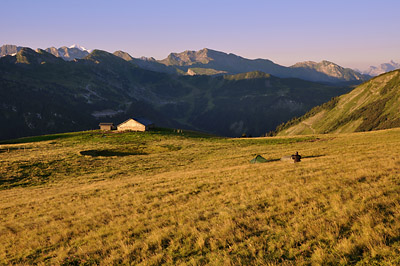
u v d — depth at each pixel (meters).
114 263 9.77
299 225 9.81
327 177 16.86
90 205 19.92
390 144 35.19
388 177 14.10
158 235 11.39
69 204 21.28
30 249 12.62
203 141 87.19
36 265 10.86
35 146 76.44
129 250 10.45
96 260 10.39
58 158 56.34
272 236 9.55
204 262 8.64
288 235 9.32
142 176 36.06
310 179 17.25
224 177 23.86
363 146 37.44
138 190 23.08
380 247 7.25
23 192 31.97
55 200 23.64
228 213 12.79
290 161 30.81
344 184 14.30
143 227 13.03
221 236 10.28
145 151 70.56
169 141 87.06
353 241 8.06
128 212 16.33
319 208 11.29
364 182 14.16
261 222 10.99
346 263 7.08
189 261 8.80
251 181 19.97
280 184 17.19
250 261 8.15
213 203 15.48
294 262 7.61
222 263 8.22
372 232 8.12
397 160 19.03
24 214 19.94
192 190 19.91
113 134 102.25
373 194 11.45
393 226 8.19
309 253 8.01
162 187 23.00
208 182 21.98
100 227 14.35
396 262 6.48
